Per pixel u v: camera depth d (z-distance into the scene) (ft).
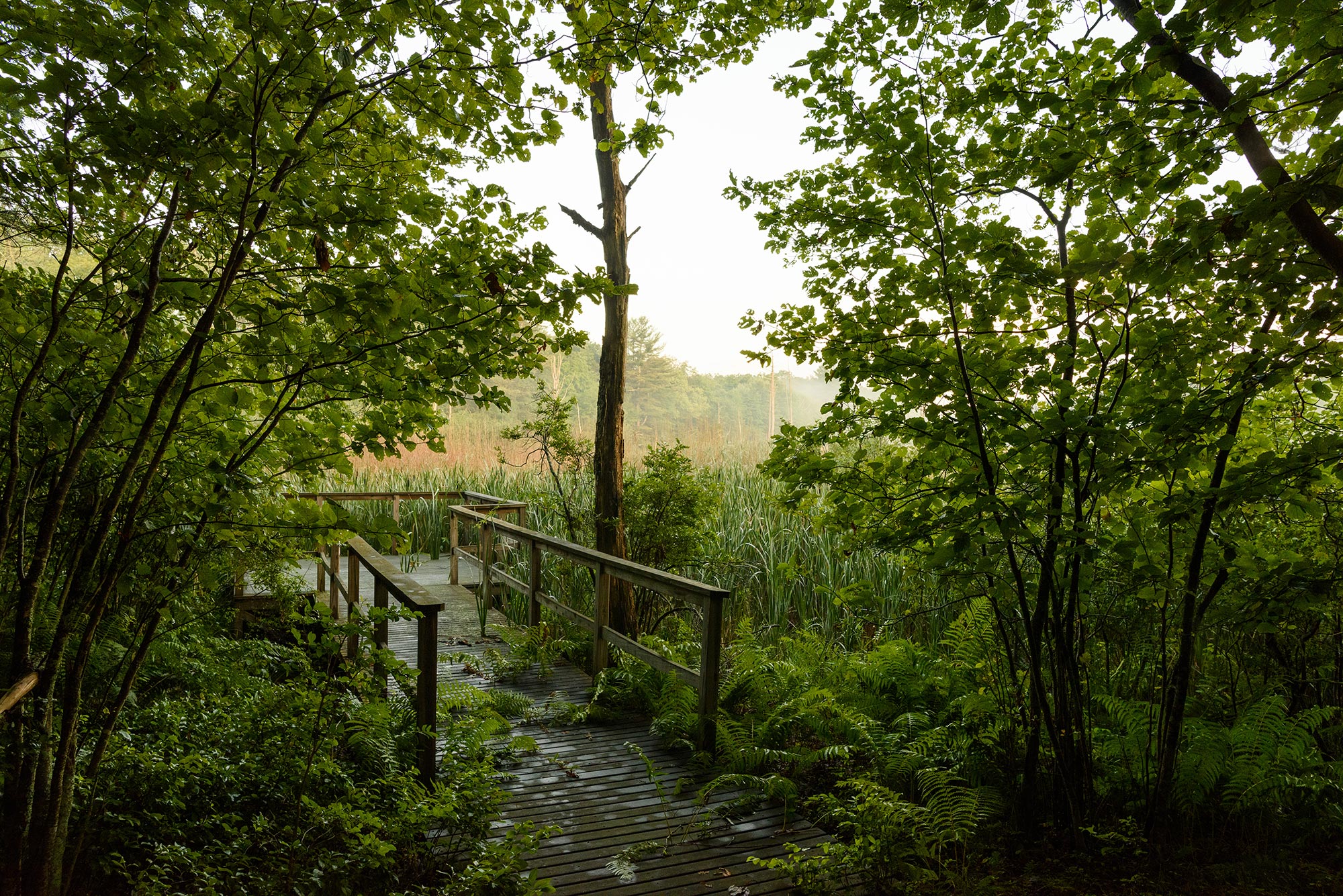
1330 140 8.25
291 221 6.75
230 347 7.84
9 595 8.63
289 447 8.34
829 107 10.41
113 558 7.24
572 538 25.04
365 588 26.55
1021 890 9.71
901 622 20.75
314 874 8.27
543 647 19.17
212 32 7.47
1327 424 11.45
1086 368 10.33
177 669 12.57
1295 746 11.09
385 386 7.82
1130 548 9.63
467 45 7.37
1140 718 11.87
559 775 13.20
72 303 6.98
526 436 26.05
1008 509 9.81
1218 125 7.29
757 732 14.33
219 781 9.82
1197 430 8.49
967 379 9.82
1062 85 9.28
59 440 7.08
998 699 12.14
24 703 6.90
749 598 25.68
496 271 7.60
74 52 6.02
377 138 8.27
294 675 14.33
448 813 9.90
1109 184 8.94
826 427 11.33
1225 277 8.25
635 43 9.71
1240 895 9.46
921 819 10.37
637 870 10.32
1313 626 13.35
